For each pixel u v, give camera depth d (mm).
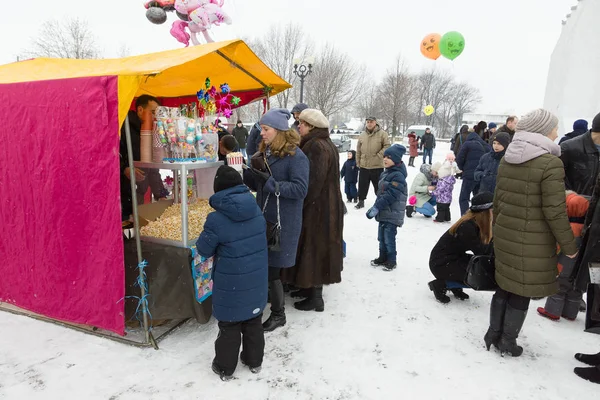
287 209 2939
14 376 2447
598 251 2625
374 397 2350
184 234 2797
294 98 28203
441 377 2547
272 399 2311
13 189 2975
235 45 3086
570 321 3338
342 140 22656
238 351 2465
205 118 3143
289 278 3385
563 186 2398
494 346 2881
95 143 2578
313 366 2641
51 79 2691
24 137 2848
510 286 2604
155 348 2781
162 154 2898
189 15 6160
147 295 2801
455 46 14930
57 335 2924
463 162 6398
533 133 2518
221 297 2350
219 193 2326
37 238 2936
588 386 2479
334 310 3477
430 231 6223
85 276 2799
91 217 2695
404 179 4305
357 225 6570
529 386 2473
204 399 2293
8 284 3170
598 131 3207
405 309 3508
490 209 3152
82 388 2357
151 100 3006
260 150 3139
